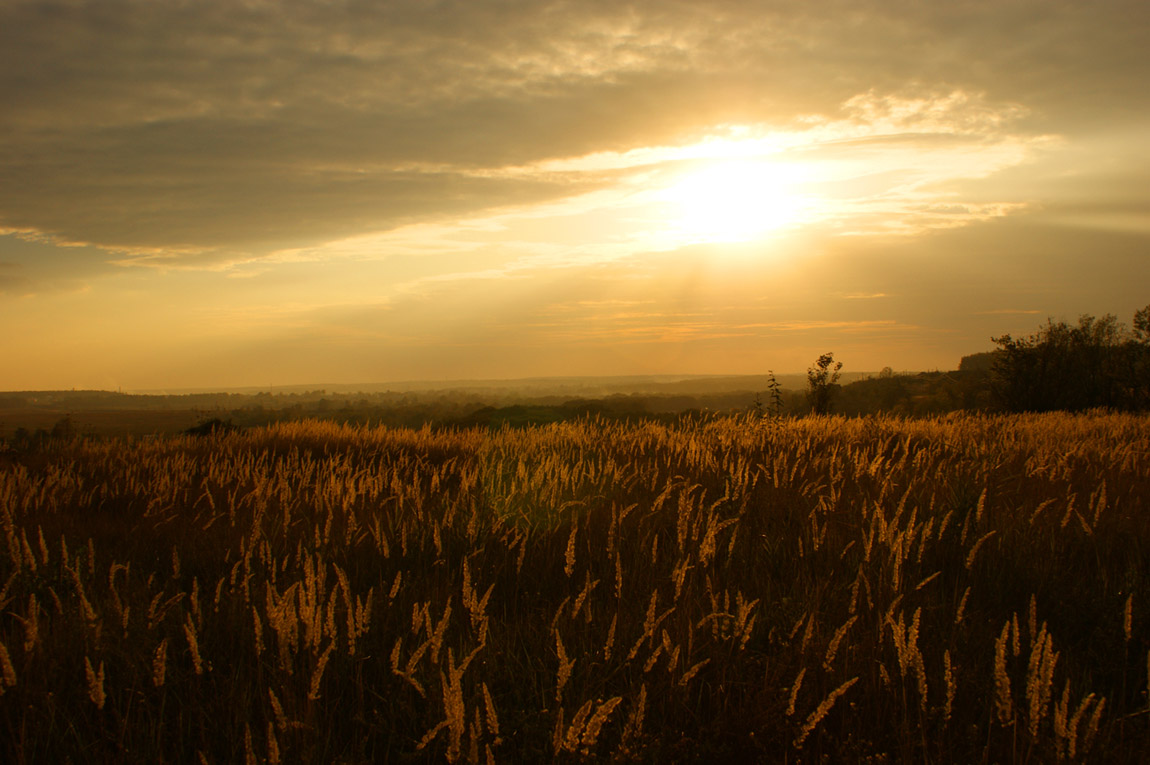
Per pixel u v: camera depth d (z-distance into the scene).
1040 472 7.50
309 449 11.91
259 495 6.87
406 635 3.62
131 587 4.37
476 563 4.86
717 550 5.03
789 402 22.23
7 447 12.38
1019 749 2.65
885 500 6.30
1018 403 25.56
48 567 4.57
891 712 2.87
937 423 14.16
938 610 3.87
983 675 3.12
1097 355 24.70
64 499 7.48
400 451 11.30
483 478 7.86
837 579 4.37
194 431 15.70
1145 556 4.74
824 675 3.03
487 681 3.09
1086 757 2.37
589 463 8.44
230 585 4.50
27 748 2.64
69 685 3.12
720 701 2.97
